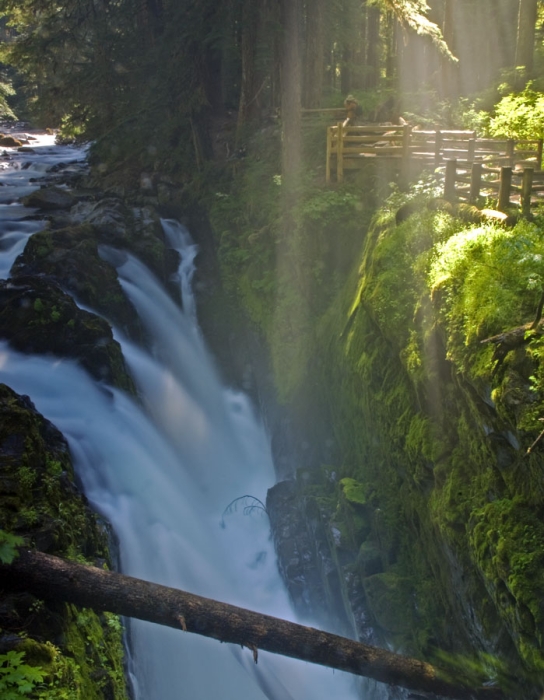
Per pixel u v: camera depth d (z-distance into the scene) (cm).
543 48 2248
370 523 1012
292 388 1436
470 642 735
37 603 659
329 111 1870
